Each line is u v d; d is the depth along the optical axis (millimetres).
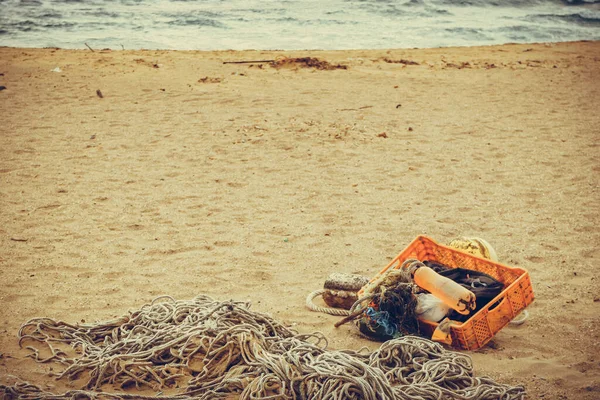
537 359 5090
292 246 7484
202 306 5402
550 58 20172
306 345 4824
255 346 4766
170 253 7293
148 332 5129
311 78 16781
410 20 31203
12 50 20297
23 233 7805
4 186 9398
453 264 6039
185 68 17750
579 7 35750
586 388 4664
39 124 12477
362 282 6012
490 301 5312
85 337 5344
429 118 13055
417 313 5383
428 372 4590
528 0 37125
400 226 8039
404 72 17734
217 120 12797
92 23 29172
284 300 6184
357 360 4461
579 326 5602
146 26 28625
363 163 10445
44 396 4402
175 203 8836
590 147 11156
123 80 16156
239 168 10211
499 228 7961
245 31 27609
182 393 4551
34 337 5316
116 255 7215
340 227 8031
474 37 26875
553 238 7633
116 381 4711
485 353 5188
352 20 30844
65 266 6910
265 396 4320
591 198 8898
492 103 14312
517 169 10133
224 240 7645
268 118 12930
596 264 6902
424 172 10031
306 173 10000
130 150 11047
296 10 33812
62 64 17984
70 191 9242
